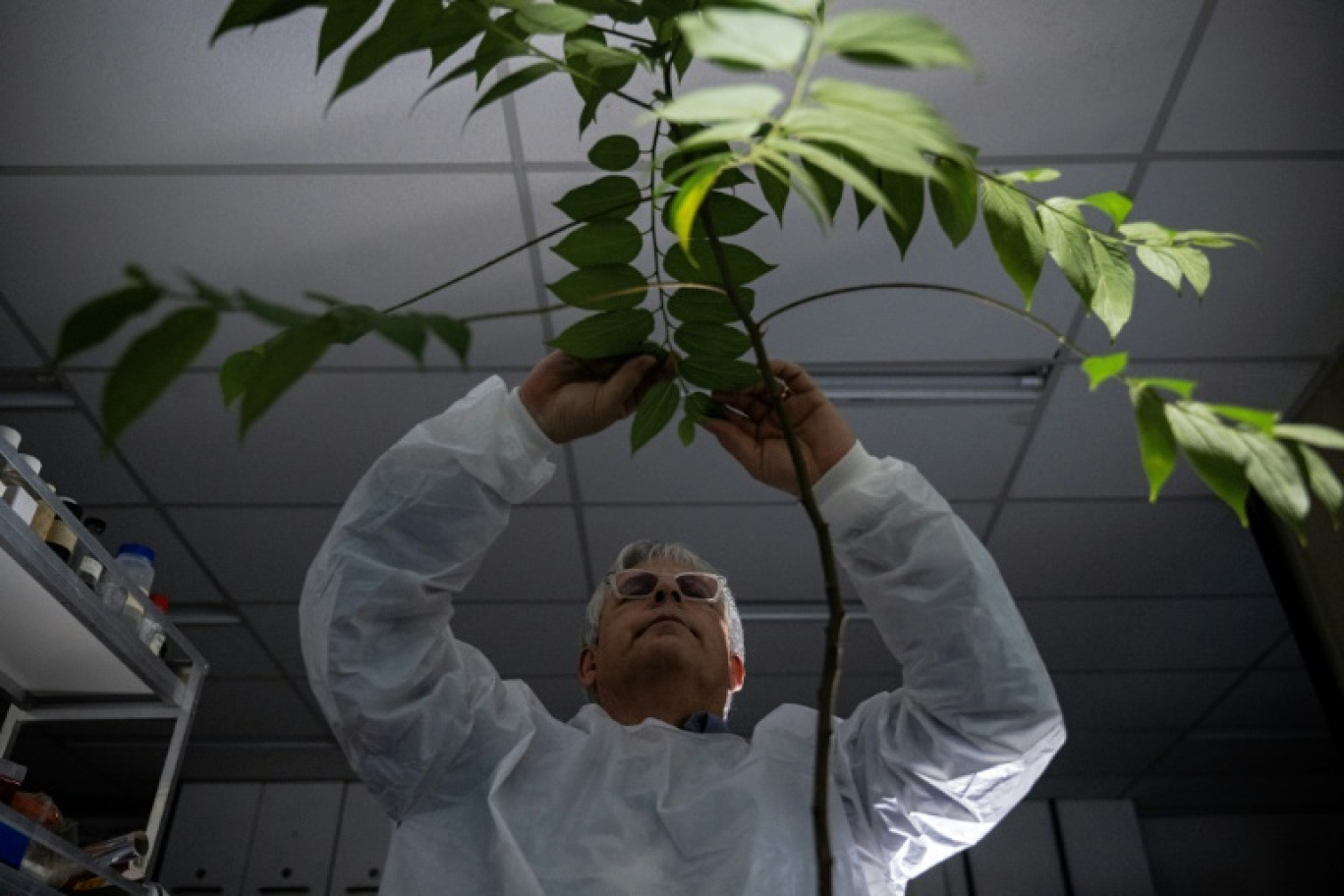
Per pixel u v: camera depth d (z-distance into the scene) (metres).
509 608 4.48
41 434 3.60
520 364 3.37
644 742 1.42
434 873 1.26
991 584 1.25
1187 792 6.18
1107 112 2.73
